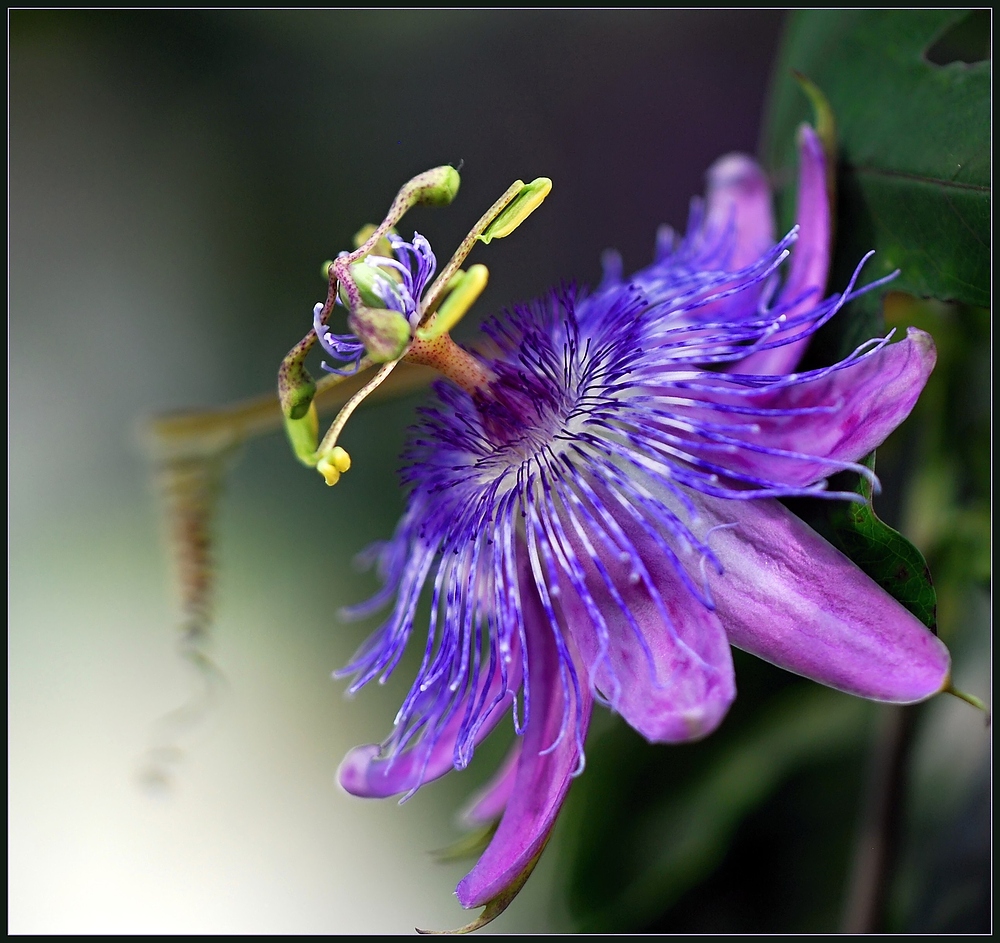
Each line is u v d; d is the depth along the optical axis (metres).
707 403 0.41
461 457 0.42
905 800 0.45
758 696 0.47
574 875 0.47
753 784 0.47
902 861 0.45
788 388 0.41
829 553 0.40
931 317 0.44
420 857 0.65
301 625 0.69
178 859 0.65
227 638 0.68
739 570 0.40
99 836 0.65
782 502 0.40
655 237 0.70
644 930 0.46
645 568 0.40
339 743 0.67
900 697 0.39
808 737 0.47
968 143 0.42
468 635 0.41
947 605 0.44
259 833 0.66
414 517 0.43
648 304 0.42
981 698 0.45
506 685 0.40
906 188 0.42
